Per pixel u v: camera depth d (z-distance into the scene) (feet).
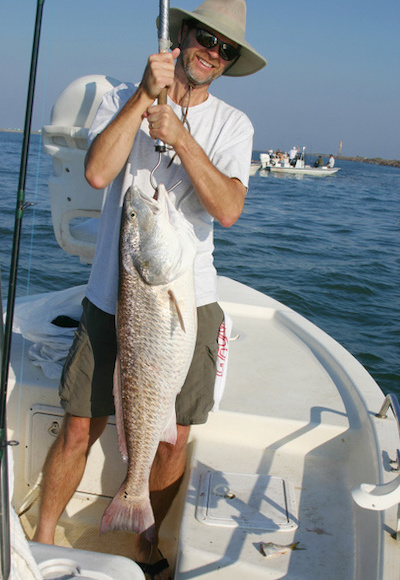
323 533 7.02
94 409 7.41
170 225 6.20
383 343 21.75
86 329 7.36
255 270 32.17
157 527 7.92
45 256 27.25
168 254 6.09
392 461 7.48
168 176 7.19
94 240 9.65
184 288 6.27
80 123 8.90
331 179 145.79
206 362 7.50
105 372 7.38
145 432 6.52
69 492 7.63
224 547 6.64
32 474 8.93
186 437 7.66
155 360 6.35
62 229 9.59
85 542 8.32
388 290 29.86
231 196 6.68
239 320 12.71
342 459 8.52
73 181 9.17
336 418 8.72
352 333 22.86
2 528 3.56
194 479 7.79
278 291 28.22
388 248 42.70
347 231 50.70
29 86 4.58
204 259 7.55
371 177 193.36
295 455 8.55
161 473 7.72
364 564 6.40
